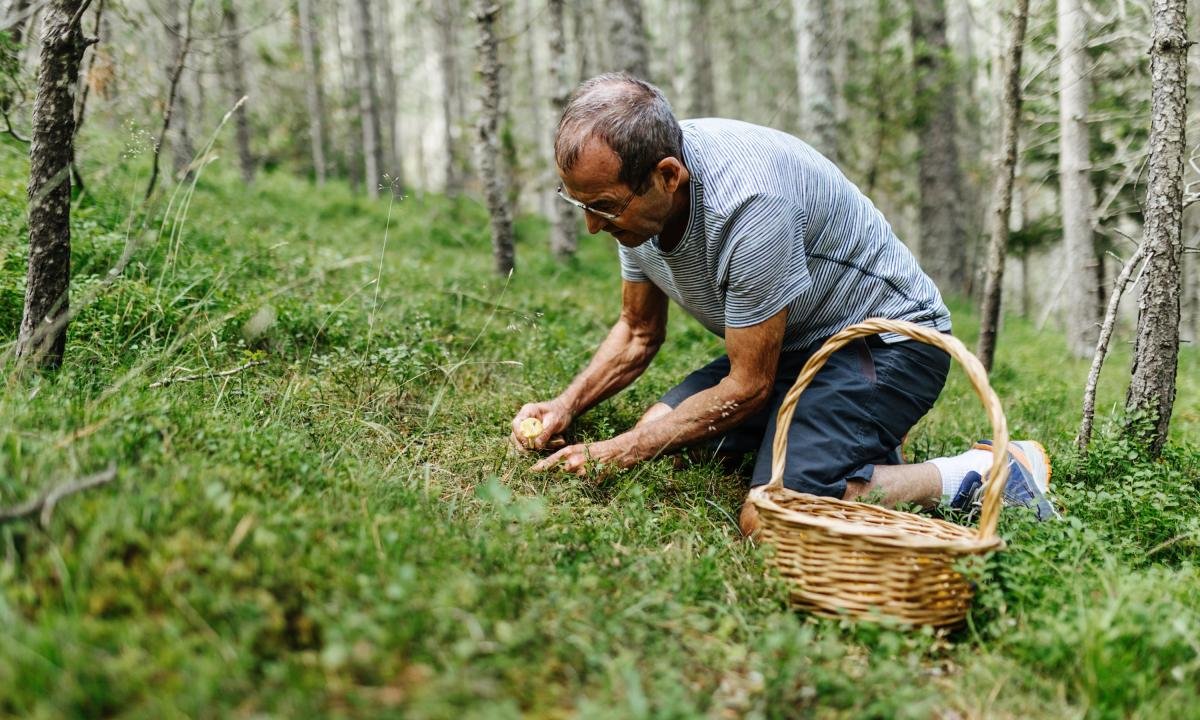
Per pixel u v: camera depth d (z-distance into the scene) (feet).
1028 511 8.70
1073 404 17.54
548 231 53.83
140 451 7.09
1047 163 42.63
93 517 5.76
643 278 10.82
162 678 4.82
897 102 41.60
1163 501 9.05
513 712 4.89
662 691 5.61
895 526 8.63
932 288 10.10
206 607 5.32
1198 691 6.37
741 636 6.89
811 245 9.26
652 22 95.96
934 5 44.06
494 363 13.32
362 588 5.76
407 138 121.49
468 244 38.27
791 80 80.33
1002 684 6.57
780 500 8.54
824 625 7.21
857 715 5.83
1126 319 36.50
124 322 10.84
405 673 5.23
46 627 4.90
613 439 9.86
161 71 23.86
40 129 8.63
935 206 46.65
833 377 9.50
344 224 36.01
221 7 22.49
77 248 13.23
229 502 6.31
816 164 9.31
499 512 8.15
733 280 8.87
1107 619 6.46
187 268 14.05
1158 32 10.32
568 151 8.36
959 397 16.05
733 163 8.78
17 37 14.75
